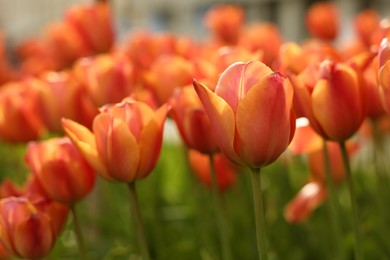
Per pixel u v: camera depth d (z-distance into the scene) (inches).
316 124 36.6
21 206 37.8
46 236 38.1
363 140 55.9
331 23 65.6
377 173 49.1
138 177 36.8
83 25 56.3
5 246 38.5
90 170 39.1
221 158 47.6
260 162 33.8
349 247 49.0
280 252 51.5
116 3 138.6
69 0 155.1
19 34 168.9
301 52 40.0
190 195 55.7
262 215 34.5
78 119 45.8
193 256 51.6
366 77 39.5
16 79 68.5
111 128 35.7
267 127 33.1
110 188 60.0
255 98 32.7
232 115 33.0
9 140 48.5
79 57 57.1
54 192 38.9
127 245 53.2
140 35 54.3
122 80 45.8
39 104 46.4
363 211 54.7
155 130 36.1
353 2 115.0
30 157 39.0
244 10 129.5
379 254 49.2
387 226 50.1
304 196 48.3
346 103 35.9
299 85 36.3
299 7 121.4
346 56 48.4
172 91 44.1
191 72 44.2
